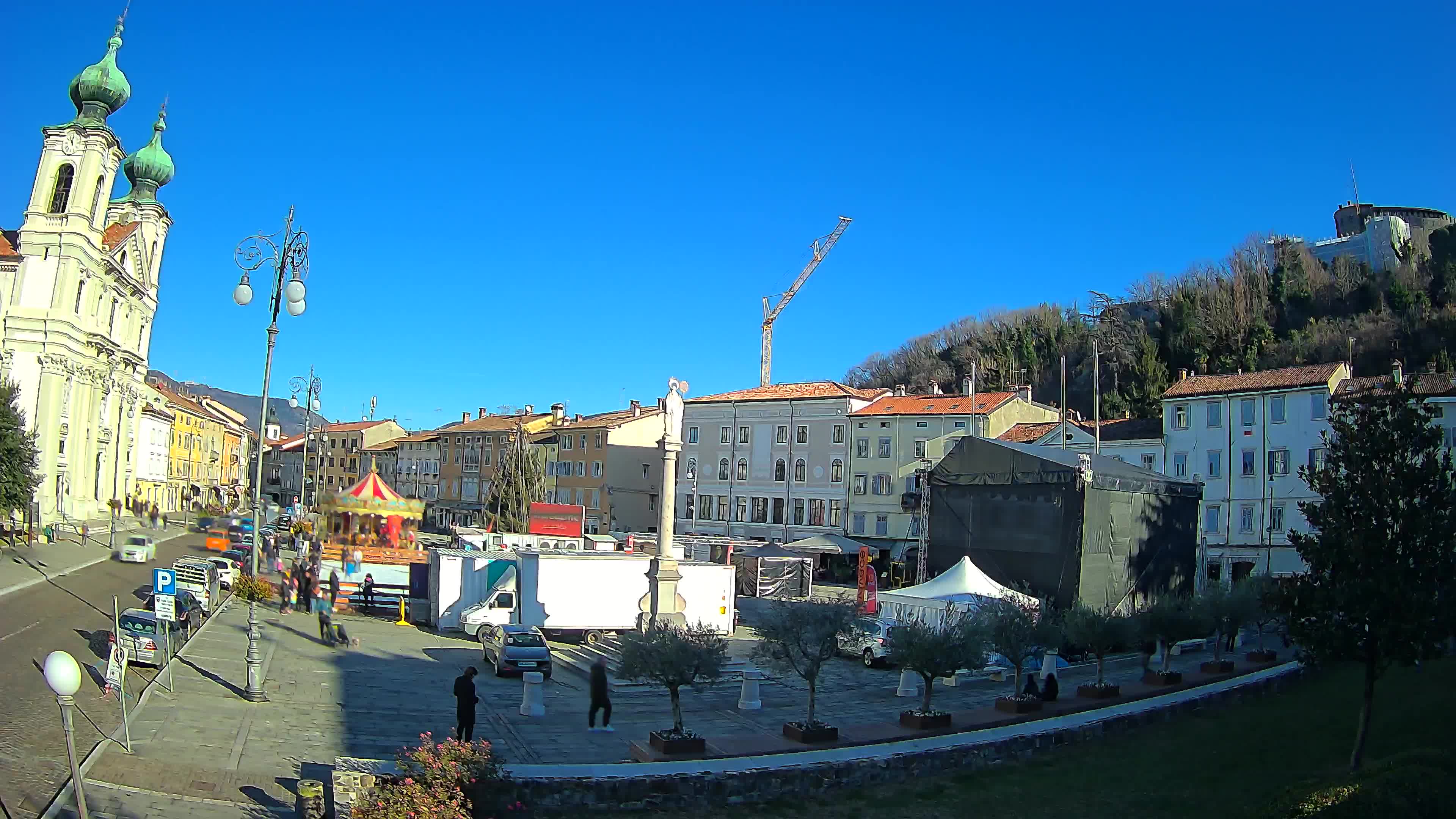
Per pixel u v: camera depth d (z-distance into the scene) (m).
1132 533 42.97
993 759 18.86
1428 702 22.56
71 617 29.31
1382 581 15.96
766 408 80.44
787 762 17.00
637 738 20.52
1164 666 30.83
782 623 20.02
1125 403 83.44
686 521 83.44
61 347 62.31
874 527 74.00
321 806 13.83
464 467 110.25
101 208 67.00
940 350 126.38
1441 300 82.56
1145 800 15.88
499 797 14.13
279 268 33.34
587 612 35.38
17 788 14.02
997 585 35.47
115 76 66.50
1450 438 46.44
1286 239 103.75
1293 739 20.22
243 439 146.38
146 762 16.09
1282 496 55.03
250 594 38.75
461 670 28.25
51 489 61.34
